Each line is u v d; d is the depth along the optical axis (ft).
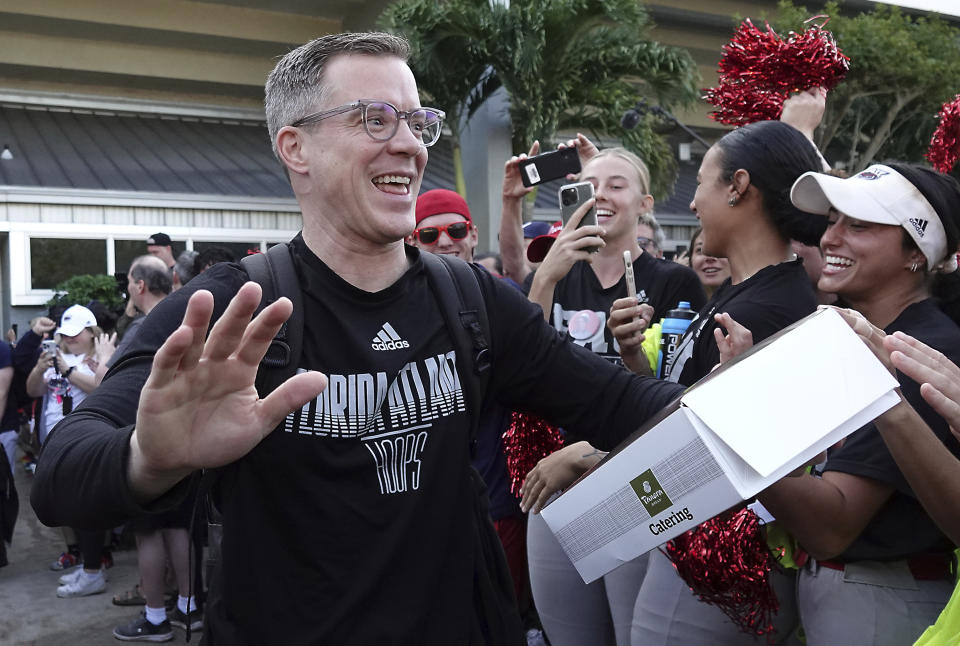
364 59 4.69
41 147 54.29
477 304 5.02
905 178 5.91
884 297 6.11
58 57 61.77
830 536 5.11
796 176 6.55
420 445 4.66
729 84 8.75
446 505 4.69
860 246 5.99
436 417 4.71
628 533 4.43
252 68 67.67
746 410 3.92
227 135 65.21
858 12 79.20
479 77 41.45
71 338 18.15
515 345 5.27
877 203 5.79
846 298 6.37
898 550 5.52
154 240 24.76
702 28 76.23
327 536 4.41
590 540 4.63
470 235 12.22
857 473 5.14
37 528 22.18
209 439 3.54
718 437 3.96
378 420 4.58
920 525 5.46
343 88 4.64
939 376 4.31
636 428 5.31
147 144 59.31
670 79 42.70
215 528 4.88
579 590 8.05
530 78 39.73
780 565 6.19
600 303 9.17
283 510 4.43
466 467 4.86
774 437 3.85
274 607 4.40
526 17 39.01
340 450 4.48
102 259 46.26
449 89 40.93
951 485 4.59
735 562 5.64
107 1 60.75
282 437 4.39
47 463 3.92
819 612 5.81
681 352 6.89
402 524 4.50
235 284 4.61
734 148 6.69
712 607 6.29
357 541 4.42
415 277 4.94
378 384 4.57
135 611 15.44
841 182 5.88
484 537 5.06
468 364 4.85
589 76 42.04
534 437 7.70
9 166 48.52
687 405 4.00
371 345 4.62
